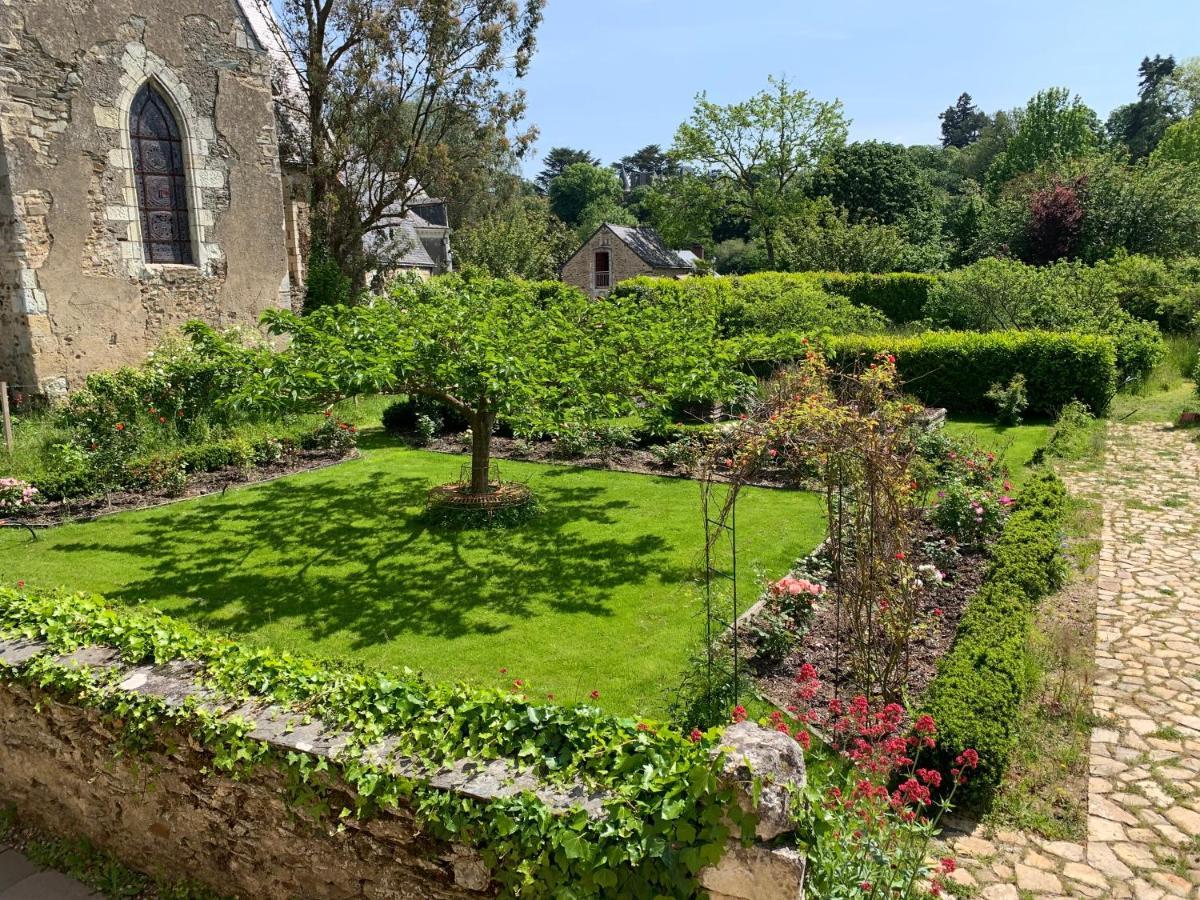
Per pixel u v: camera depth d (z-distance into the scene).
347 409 15.68
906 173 40.97
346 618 6.52
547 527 8.94
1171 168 25.38
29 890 3.61
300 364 7.63
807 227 33.59
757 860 2.38
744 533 8.55
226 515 9.42
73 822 3.86
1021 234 26.64
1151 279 20.23
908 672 5.19
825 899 2.64
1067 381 14.41
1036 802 4.16
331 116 20.38
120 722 3.47
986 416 15.00
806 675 4.31
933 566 6.84
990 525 7.66
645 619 6.43
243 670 3.57
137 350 13.90
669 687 5.25
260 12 19.80
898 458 5.09
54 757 3.82
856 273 28.66
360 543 8.43
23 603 4.32
